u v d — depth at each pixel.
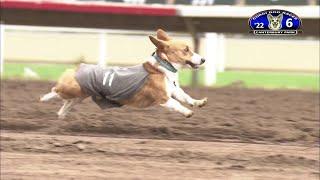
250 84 25.30
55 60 30.16
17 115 13.61
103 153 10.19
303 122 13.62
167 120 13.35
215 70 27.58
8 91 18.62
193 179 8.59
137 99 10.60
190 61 10.37
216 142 11.38
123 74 10.57
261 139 11.83
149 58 10.62
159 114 14.12
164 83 10.44
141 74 10.50
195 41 23.30
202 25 22.14
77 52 29.97
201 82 25.81
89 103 15.51
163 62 10.47
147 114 14.06
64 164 9.38
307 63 29.00
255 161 9.80
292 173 9.08
